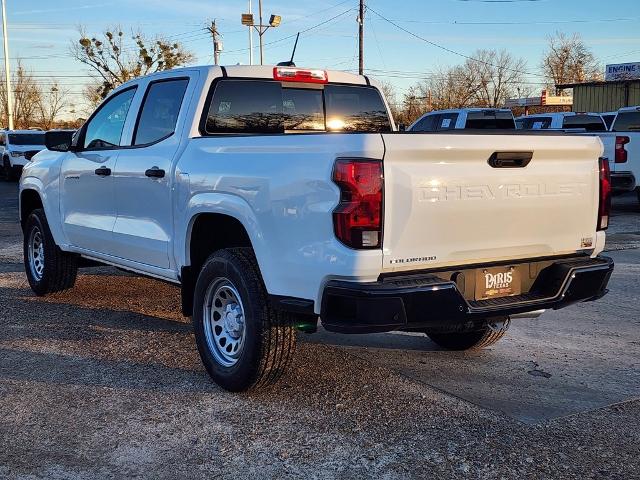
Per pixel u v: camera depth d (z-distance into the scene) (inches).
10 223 580.1
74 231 261.6
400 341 236.4
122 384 191.3
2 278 338.6
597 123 766.5
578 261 182.5
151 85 230.7
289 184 161.0
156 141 218.2
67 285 291.0
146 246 217.9
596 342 237.5
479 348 222.5
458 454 151.3
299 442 156.7
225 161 182.2
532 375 202.4
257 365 175.2
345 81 242.2
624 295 307.1
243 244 199.5
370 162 148.6
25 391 185.5
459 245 161.2
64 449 152.9
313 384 192.1
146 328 247.6
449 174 157.2
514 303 167.0
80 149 261.4
